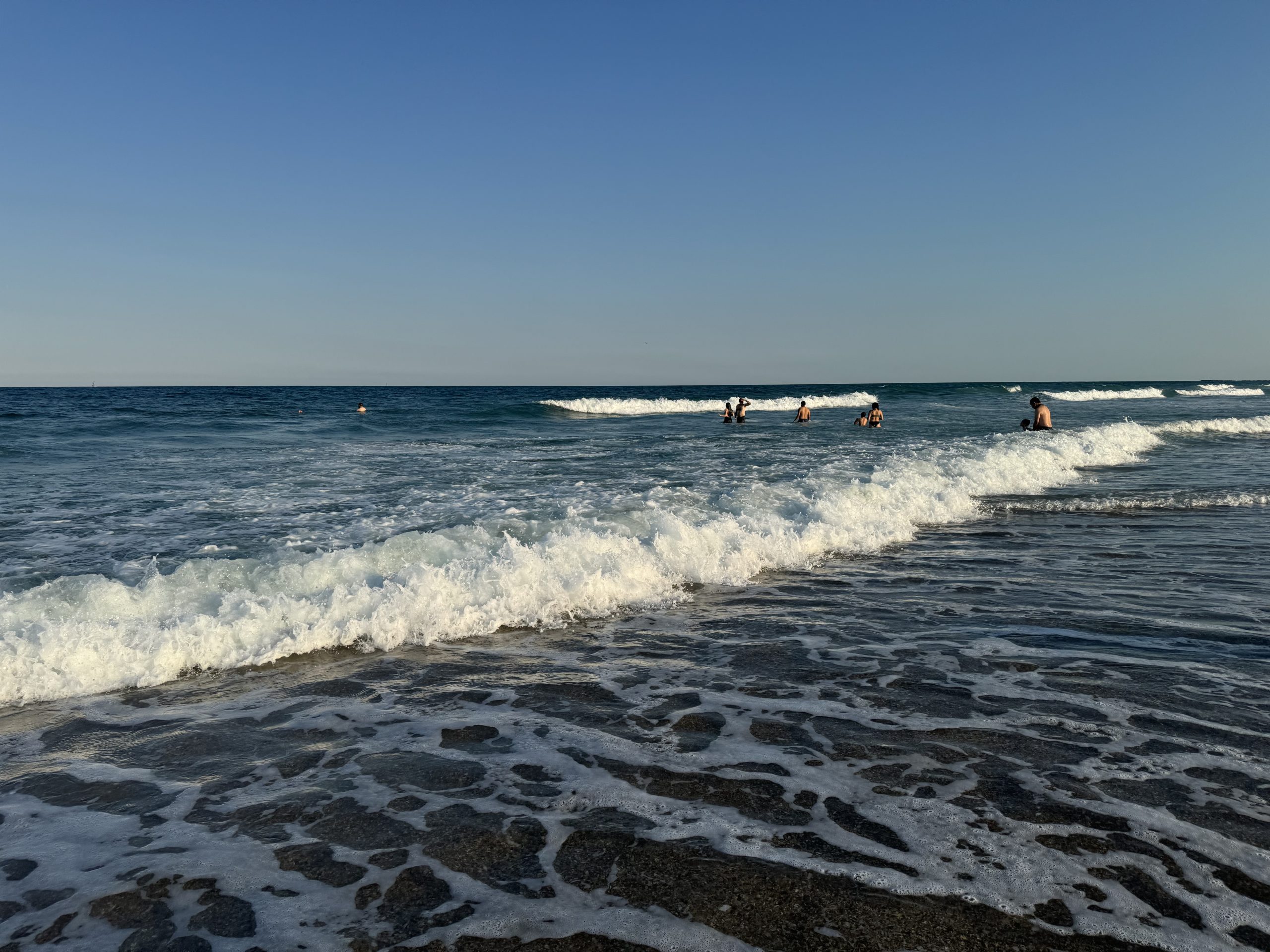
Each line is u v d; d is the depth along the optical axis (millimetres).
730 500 10594
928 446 19391
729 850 2994
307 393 99562
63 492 11781
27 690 4668
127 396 78688
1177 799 3334
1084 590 7102
